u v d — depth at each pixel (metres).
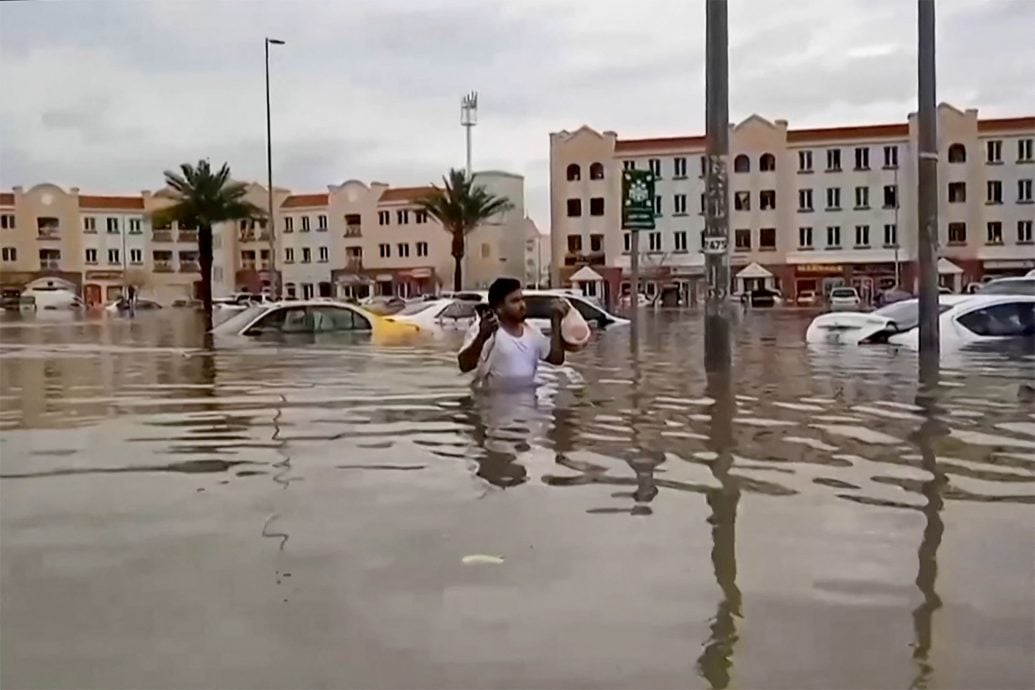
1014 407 7.22
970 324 13.21
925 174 12.02
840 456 5.39
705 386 8.73
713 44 10.48
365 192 84.44
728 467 5.12
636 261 17.80
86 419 7.06
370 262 84.31
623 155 71.38
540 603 3.12
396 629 2.93
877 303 59.91
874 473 4.94
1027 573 3.36
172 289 91.69
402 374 10.30
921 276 11.97
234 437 6.20
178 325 32.19
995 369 10.03
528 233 96.06
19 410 7.59
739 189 70.25
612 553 3.62
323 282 86.62
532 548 3.69
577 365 11.20
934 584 3.26
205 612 3.09
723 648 2.76
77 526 4.09
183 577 3.42
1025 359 11.05
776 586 3.25
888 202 68.25
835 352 12.83
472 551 3.66
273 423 6.76
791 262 69.25
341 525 4.05
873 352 12.64
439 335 18.77
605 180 71.69
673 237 71.00
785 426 6.43
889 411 7.07
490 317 8.48
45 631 2.96
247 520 4.14
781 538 3.79
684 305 67.88
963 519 4.05
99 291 89.12
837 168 68.94
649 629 2.90
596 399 7.83
